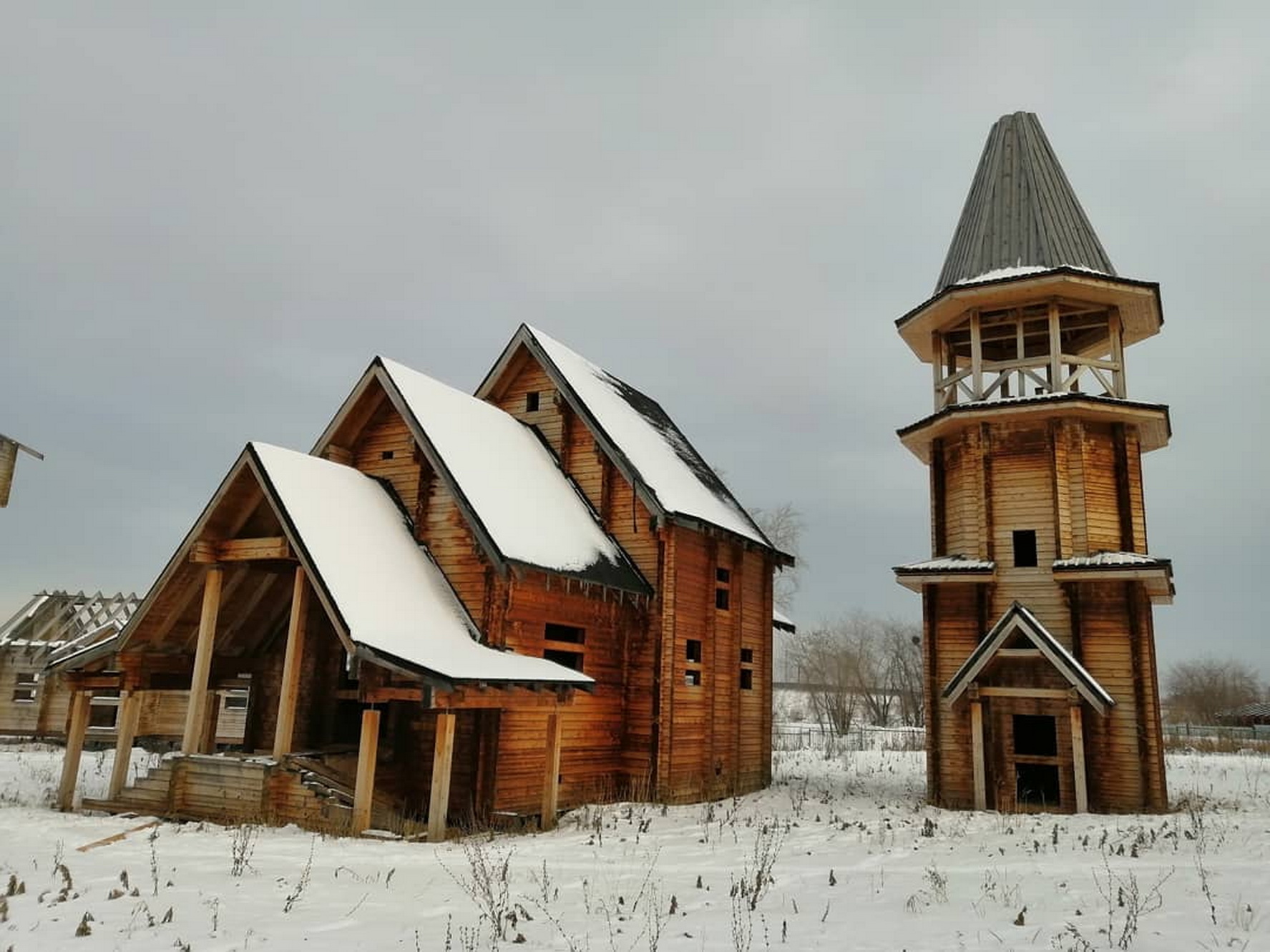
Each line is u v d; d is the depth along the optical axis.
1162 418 21.39
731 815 17.73
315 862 11.80
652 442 24.66
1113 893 9.94
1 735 34.09
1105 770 19.67
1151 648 20.12
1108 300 22.53
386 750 17.98
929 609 22.16
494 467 19.92
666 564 20.73
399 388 19.53
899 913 9.17
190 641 18.73
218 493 16.84
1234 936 8.08
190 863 11.62
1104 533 21.20
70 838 13.70
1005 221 24.06
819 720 60.50
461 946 7.90
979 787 19.73
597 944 7.96
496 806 16.83
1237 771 30.44
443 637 16.16
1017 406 21.47
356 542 16.97
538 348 23.47
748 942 7.99
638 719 20.27
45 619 36.28
